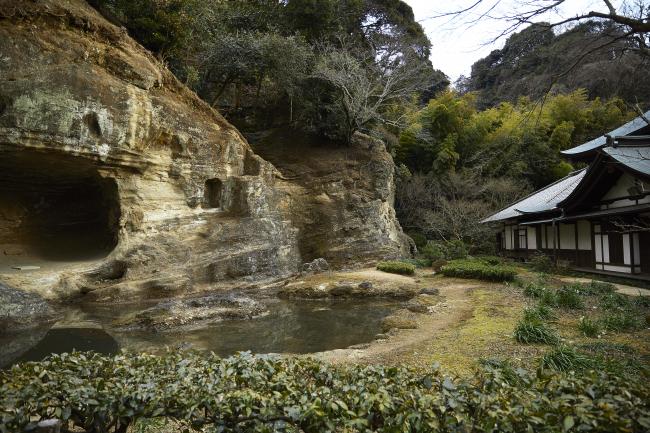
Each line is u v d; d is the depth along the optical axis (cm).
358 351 770
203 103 1919
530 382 301
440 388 295
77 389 285
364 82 2436
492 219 2508
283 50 2242
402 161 3253
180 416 275
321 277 1756
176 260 1602
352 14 2894
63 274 1363
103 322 1102
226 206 1891
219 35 2217
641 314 940
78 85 1309
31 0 1270
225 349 874
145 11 1875
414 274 1878
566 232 1953
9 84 1179
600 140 2031
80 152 1347
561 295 1079
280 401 272
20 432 254
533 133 2700
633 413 243
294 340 952
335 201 2286
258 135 2642
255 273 1750
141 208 1602
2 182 1514
